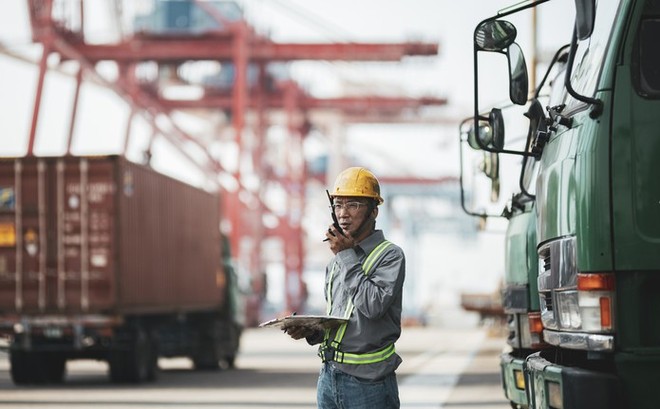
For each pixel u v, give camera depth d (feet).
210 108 371.56
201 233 110.11
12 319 84.43
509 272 40.70
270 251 529.86
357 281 24.68
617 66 27.22
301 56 301.02
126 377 86.74
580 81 29.19
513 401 39.81
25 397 72.13
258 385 82.74
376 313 24.57
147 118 345.31
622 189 26.86
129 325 87.35
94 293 84.53
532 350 40.04
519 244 39.09
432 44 287.48
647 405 26.78
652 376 26.76
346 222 25.32
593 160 27.07
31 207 85.46
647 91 27.09
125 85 329.11
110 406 65.21
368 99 387.14
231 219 324.80
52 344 84.58
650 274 26.86
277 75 397.80
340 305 25.30
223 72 373.81
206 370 108.27
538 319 37.24
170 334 105.81
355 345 24.98
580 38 26.76
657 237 26.73
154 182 95.20
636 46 27.27
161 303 94.99
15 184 85.61
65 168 85.51
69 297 84.53
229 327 114.93
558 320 28.91
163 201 97.96
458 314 406.62
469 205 42.52
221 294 113.80
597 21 29.04
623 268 26.76
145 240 91.71
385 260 25.02
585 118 27.66
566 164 28.35
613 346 26.76
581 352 30.09
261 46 307.37
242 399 69.46
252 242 393.70
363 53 294.25
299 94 395.14
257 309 300.20
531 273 38.06
